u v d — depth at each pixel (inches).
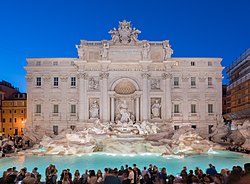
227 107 3085.6
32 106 2586.1
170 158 1499.8
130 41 2566.4
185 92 2605.8
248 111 2343.8
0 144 1892.2
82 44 2576.3
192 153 1660.9
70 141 1784.0
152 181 679.1
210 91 2610.7
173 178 678.5
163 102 2544.3
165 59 2544.3
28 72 2605.8
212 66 2618.1
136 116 2527.1
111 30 2566.4
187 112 2588.6
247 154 1567.4
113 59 2534.5
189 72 2615.7
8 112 3221.0
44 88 2596.0
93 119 2501.2
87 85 2549.2
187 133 1863.9
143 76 2522.1
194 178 577.6
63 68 2605.8
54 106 2598.4
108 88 2532.0
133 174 716.0
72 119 2576.3
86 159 1475.1
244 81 2465.6
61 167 1219.2
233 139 2132.1
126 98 2610.7
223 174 617.9
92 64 2544.3
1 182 581.9
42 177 992.9
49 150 1720.0
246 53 2481.5
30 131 2450.8
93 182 659.4
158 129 2225.6
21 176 679.1
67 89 2596.0
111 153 1739.7
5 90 3366.1
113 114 2529.5
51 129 2568.9
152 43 2593.5
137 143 1776.6
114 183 434.6
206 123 2586.1
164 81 2556.6
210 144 1807.3
